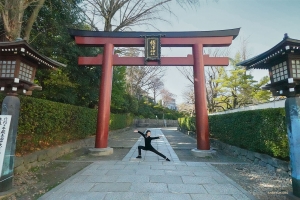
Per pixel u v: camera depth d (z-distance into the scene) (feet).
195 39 27.71
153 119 121.60
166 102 170.50
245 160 22.17
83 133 33.22
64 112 24.90
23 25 25.58
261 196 11.63
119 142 38.93
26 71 13.62
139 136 53.21
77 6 31.40
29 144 19.03
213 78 61.26
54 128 22.65
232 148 25.98
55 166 19.22
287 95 12.00
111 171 17.01
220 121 30.71
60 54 31.01
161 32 27.78
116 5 37.17
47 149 21.45
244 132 21.97
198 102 26.35
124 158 22.91
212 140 34.86
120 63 27.99
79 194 11.70
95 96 42.19
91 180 14.40
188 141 41.37
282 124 15.72
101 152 24.86
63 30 30.63
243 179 15.11
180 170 17.46
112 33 27.94
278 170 16.28
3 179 11.71
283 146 15.56
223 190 12.48
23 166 16.80
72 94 34.24
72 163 20.47
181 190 12.42
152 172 16.71
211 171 17.15
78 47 33.91
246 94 50.83
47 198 11.14
